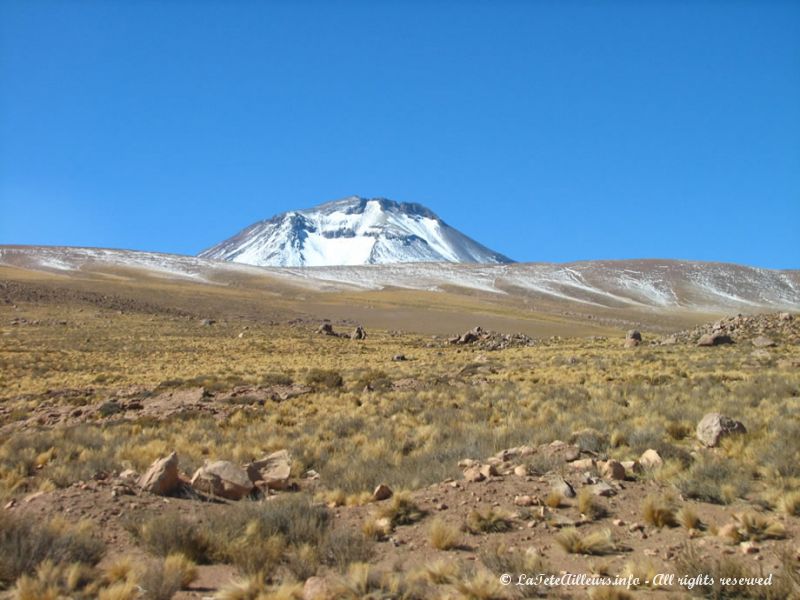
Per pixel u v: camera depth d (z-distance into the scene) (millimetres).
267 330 81750
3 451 16094
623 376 27281
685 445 13984
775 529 8805
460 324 121062
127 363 46156
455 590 7664
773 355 33125
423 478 12344
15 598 7574
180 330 77125
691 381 24266
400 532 9781
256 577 8039
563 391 23219
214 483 12102
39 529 9164
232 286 188750
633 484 11172
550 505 10297
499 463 12562
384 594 7531
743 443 12906
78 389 32500
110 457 15391
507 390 25219
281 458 13930
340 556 8758
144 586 7848
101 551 9094
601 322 156000
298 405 24797
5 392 32688
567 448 13203
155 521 9664
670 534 9195
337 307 138375
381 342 68688
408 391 27188
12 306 91375
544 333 115688
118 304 109125
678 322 170375
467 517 9906
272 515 10078
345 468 14016
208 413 23875
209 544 9352
